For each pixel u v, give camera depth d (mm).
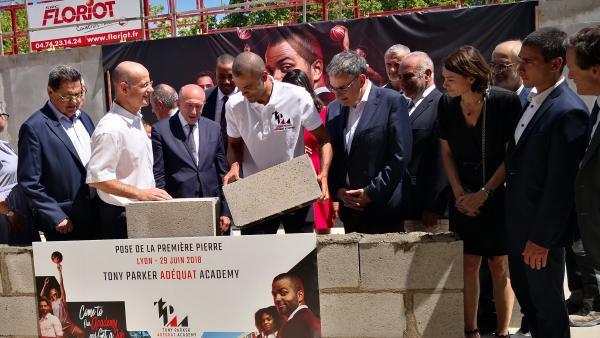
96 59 7781
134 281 2957
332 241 2826
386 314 2830
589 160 2334
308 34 6996
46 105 3293
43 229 3357
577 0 5914
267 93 3139
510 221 2721
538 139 2541
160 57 7539
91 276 2998
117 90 3070
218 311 2896
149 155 3312
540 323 2740
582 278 3693
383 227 3277
